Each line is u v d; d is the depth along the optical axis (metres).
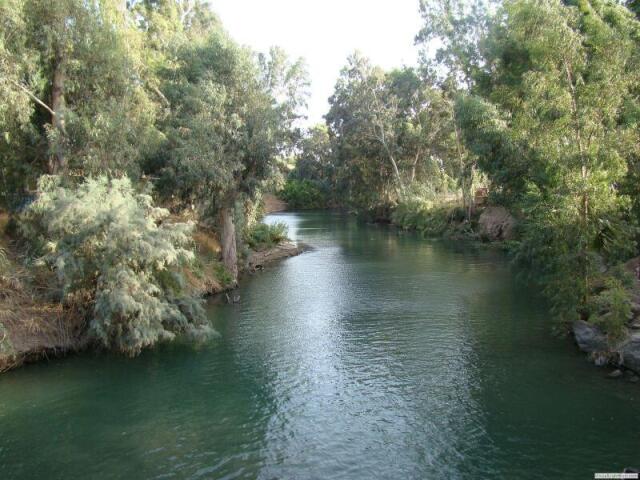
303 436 10.53
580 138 14.95
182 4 40.59
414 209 55.59
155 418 11.42
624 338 13.30
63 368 14.34
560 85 15.27
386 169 67.25
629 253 15.80
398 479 8.94
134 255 14.36
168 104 22.55
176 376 13.81
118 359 15.05
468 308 20.03
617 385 12.34
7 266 16.09
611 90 14.49
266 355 15.40
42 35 17.17
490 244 38.62
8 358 14.10
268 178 25.19
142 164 21.69
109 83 18.69
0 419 11.43
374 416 11.32
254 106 24.38
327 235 52.31
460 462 9.41
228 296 23.14
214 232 29.14
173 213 26.38
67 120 17.36
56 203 14.62
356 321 18.86
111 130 17.33
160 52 27.95
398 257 34.91
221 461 9.63
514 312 19.12
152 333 14.79
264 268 31.64
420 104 62.94
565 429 10.43
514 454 9.62
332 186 90.25
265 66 25.97
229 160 22.92
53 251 14.33
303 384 13.18
